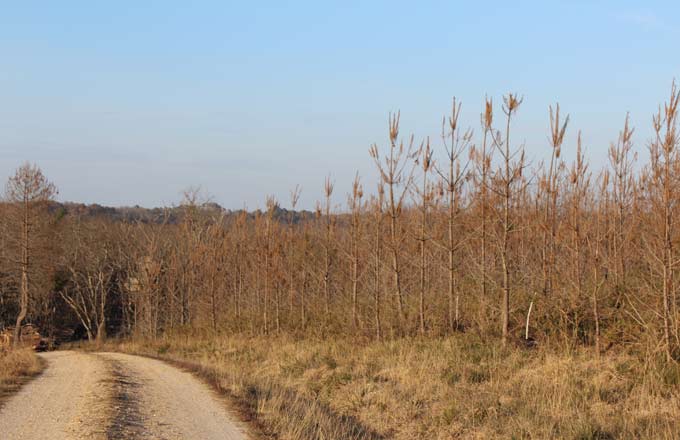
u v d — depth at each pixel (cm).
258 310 3253
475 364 1513
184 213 5031
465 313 2048
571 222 1762
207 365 2152
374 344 2034
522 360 1494
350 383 1554
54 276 5097
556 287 1722
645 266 1747
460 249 2112
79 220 5850
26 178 4212
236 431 1074
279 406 1258
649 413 1052
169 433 1030
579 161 1739
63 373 1858
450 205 1905
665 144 1288
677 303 1439
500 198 1812
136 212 9062
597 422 1030
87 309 5744
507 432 1051
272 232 3034
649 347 1309
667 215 1297
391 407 1320
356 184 2417
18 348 3372
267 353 2358
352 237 2364
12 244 4316
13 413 1160
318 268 2925
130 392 1432
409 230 2234
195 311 4384
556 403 1143
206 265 3934
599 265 1750
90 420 1069
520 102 1658
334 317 2655
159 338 4088
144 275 4566
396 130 2003
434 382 1410
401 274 2395
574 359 1427
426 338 1917
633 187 1809
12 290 5009
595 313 1461
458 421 1159
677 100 1267
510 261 2045
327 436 1068
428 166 1998
